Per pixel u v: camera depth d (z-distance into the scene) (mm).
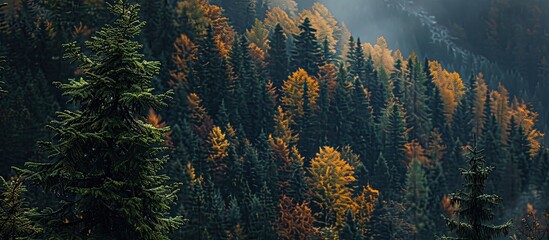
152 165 16031
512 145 152375
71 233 15000
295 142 123375
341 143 129750
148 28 131250
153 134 15836
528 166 133250
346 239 92438
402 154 133250
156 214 16250
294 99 131375
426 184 111375
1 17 127375
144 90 15875
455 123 168125
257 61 153500
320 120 130750
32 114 82375
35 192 55188
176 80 122188
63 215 15578
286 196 100500
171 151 92438
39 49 114062
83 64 15742
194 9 150875
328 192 100750
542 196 113812
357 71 171625
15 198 14812
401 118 136875
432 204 109438
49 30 117062
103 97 15203
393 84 174000
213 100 124125
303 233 90000
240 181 94312
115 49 15328
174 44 132250
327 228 90938
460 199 20000
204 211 78625
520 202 114125
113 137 15297
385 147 133875
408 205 110062
